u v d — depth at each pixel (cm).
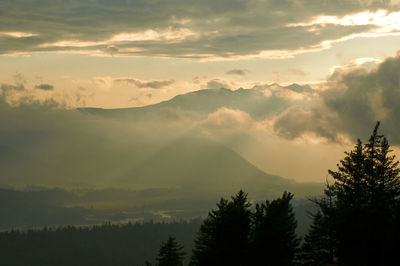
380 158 4694
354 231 4422
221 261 5316
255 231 5322
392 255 4509
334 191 4938
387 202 4525
